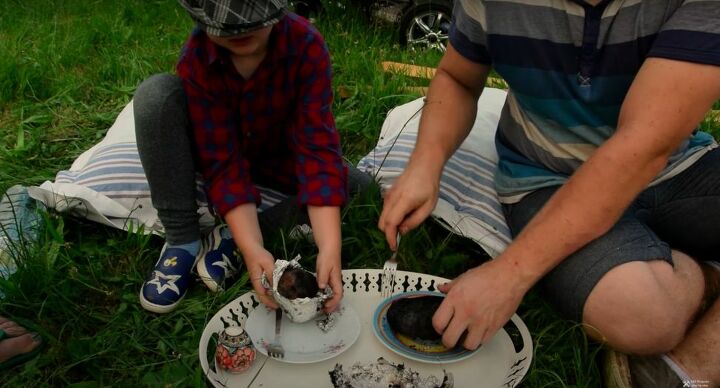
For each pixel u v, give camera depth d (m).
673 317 1.48
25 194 2.25
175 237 1.94
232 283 1.96
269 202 2.17
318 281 1.67
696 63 1.32
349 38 3.78
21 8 4.61
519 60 1.68
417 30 4.10
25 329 1.72
